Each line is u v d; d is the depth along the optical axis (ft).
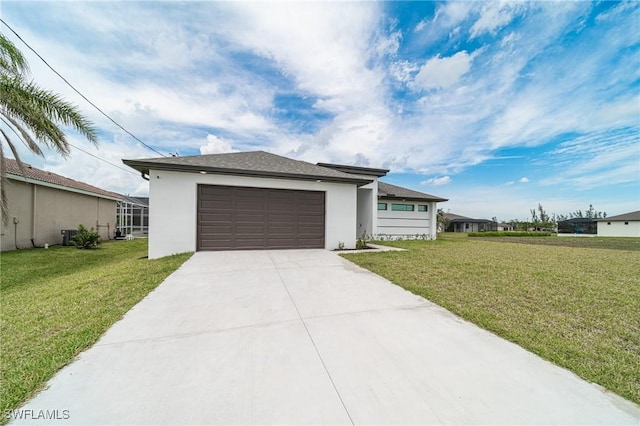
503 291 15.93
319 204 33.76
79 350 9.03
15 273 23.27
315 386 7.21
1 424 5.96
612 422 6.04
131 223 74.02
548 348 9.29
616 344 9.66
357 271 21.16
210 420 5.99
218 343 9.60
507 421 6.04
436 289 16.29
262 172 29.71
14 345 9.39
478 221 155.74
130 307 13.11
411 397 6.81
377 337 10.14
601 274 20.36
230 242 29.94
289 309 13.02
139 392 6.91
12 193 36.70
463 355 8.89
